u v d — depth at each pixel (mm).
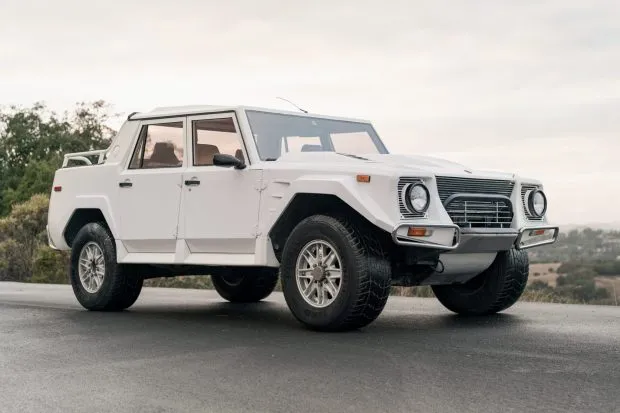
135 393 4492
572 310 8547
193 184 7832
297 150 7852
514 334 6590
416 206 6508
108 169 8680
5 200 36062
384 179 6461
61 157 38938
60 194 9242
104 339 6504
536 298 10297
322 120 8297
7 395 4500
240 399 4305
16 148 47094
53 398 4414
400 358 5457
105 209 8633
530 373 4910
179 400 4312
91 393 4520
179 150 8125
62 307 9242
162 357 5617
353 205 6480
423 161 7270
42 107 48281
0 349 6035
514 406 4094
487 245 7098
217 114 7867
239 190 7449
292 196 6883
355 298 6516
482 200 7082
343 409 4066
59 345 6207
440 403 4164
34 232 20891
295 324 7422
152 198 8195
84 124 48406
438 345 6016
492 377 4797
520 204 7449
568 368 5062
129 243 8438
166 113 8281
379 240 6695
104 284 8609
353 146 8383
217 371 5070
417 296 11086
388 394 4379
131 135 8586
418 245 6430
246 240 7402
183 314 8445
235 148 7652
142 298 10719
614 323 7328
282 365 5242
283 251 6957
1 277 19062
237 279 9836
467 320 7633
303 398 4309
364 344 6090
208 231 7684
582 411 3996
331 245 6637
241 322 7637
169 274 8711
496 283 7785
